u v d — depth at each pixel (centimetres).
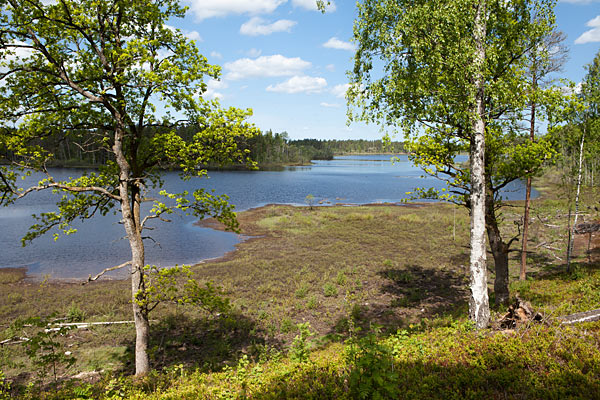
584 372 573
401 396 556
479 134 989
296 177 9844
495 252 1368
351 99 1089
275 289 1847
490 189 1366
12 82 906
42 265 2389
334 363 729
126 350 1222
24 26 851
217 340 1312
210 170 11531
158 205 1012
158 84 914
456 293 1777
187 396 708
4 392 839
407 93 1040
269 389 650
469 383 577
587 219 3156
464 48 877
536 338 690
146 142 1100
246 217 4181
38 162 938
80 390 804
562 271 1855
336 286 1930
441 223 3825
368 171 13038
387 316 1484
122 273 2258
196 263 2495
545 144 1223
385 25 975
